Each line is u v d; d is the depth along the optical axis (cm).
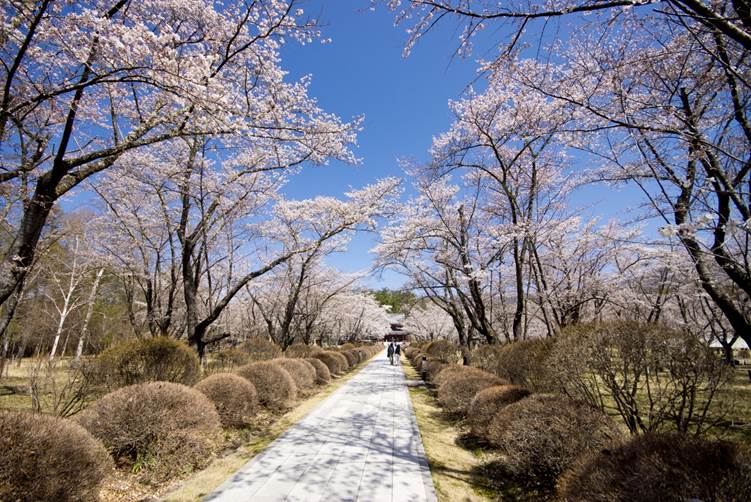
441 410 859
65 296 1781
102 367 566
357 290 2903
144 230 1189
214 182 983
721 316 1328
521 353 725
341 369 1706
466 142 968
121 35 411
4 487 248
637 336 394
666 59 431
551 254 1153
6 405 712
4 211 621
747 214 391
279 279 1944
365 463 476
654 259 766
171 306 1120
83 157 432
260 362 836
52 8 384
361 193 1329
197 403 483
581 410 410
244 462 473
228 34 626
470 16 326
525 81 469
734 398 435
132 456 426
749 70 329
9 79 348
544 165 1040
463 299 1264
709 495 206
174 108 542
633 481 239
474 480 441
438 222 1275
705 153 420
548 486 379
